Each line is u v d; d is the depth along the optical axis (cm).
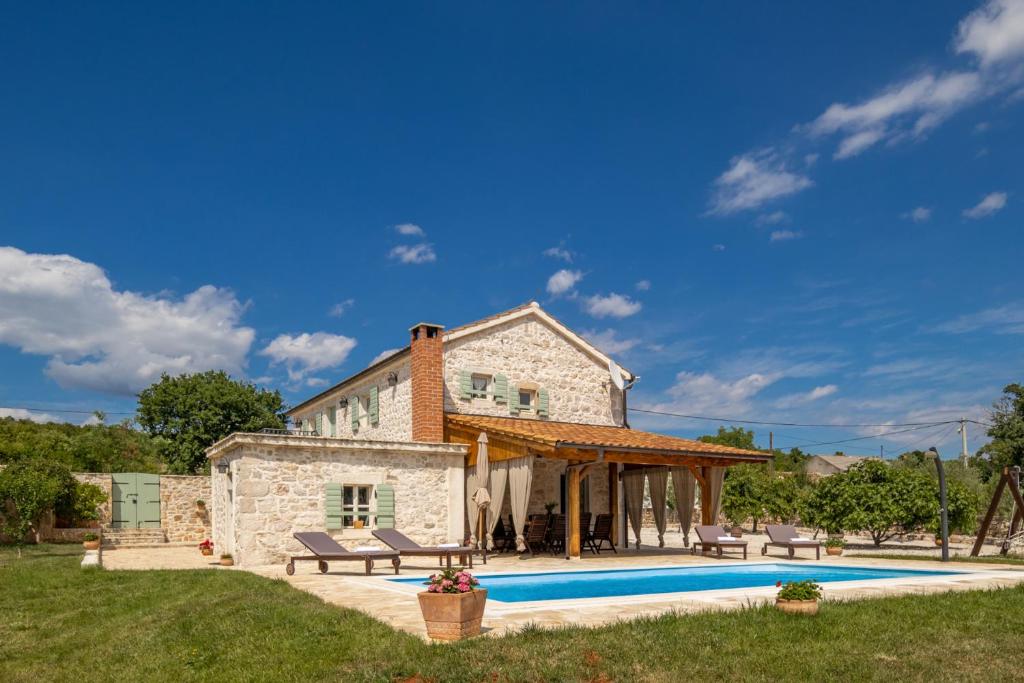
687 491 2186
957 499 2364
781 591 934
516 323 2425
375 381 2495
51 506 2292
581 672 671
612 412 2603
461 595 764
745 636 802
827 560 1852
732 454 1998
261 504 1691
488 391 2328
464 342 2305
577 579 1493
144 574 1421
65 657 904
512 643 735
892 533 2664
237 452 1731
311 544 1463
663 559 1862
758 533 3453
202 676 752
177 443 3728
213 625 935
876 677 705
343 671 696
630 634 779
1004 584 1262
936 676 716
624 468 2419
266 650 797
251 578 1316
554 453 1792
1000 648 803
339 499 1788
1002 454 3838
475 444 2014
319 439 1764
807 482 4441
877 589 1179
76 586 1308
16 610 1141
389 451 1875
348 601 1047
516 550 2059
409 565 1697
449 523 1942
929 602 1021
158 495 2641
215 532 2075
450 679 645
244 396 3916
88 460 3069
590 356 2595
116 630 1000
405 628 830
